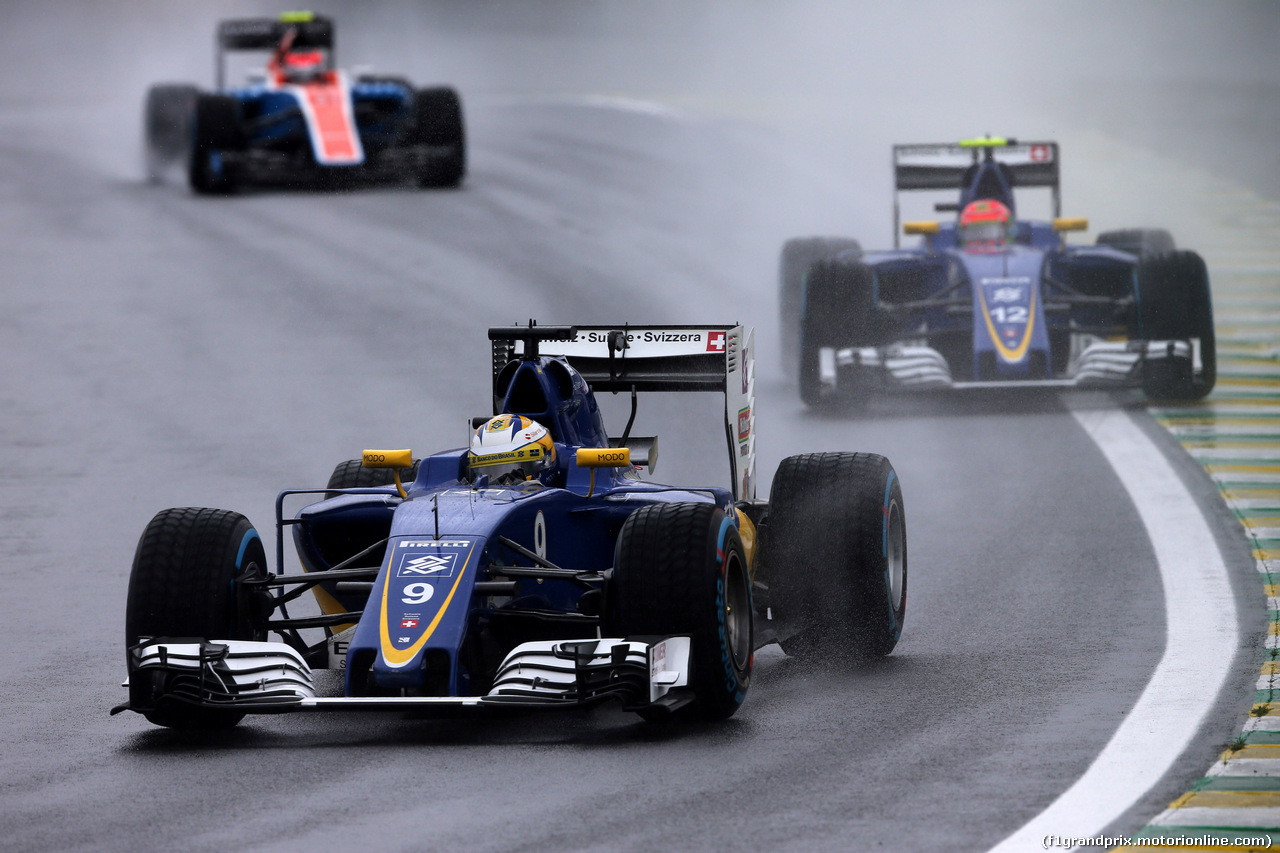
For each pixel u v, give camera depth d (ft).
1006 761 75.66
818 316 178.50
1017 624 103.50
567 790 72.23
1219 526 127.44
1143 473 146.20
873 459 97.81
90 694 92.53
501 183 334.44
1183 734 79.10
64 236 277.64
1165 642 97.60
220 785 74.38
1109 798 70.13
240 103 314.35
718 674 79.97
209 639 81.05
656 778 73.77
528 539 86.33
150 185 330.34
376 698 76.89
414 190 325.83
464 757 78.02
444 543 81.41
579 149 382.42
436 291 237.04
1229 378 187.73
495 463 89.51
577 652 77.51
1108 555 120.26
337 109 310.24
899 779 73.20
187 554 82.12
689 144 390.63
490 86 537.65
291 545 130.82
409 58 602.85
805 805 69.72
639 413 176.86
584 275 248.73
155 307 228.84
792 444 162.50
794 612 95.50
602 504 90.79
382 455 89.76
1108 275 189.78
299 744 81.61
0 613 111.75
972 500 138.72
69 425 172.65
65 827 68.95
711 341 102.47
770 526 96.84
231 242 272.10
